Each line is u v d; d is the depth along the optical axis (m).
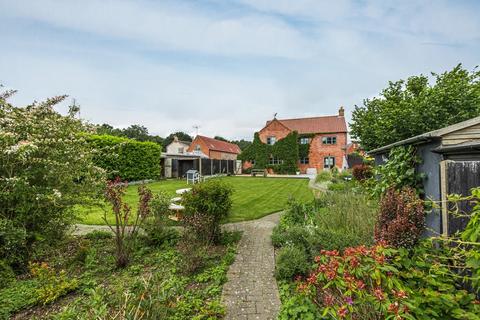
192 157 23.88
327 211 6.05
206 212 4.91
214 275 3.62
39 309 2.90
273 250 4.74
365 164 13.13
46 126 4.33
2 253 3.82
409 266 2.23
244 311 2.81
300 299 2.55
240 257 4.39
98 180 4.98
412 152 4.95
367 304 1.94
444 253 2.61
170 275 3.55
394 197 3.39
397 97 12.19
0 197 3.87
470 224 2.04
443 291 2.04
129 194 11.19
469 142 3.78
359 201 6.22
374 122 12.13
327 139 29.27
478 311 1.79
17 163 4.09
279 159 30.08
